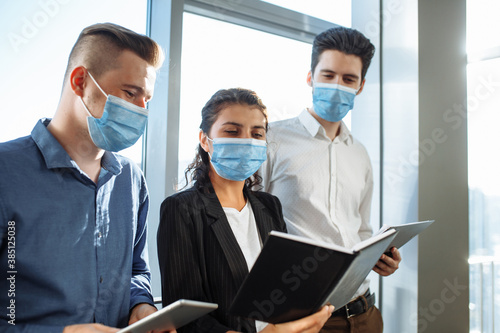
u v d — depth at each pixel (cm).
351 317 148
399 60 225
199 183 120
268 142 162
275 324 91
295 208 156
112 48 98
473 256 249
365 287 156
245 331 105
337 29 159
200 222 110
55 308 90
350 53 156
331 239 153
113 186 107
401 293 223
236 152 118
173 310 70
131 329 73
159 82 175
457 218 229
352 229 160
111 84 98
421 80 214
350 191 162
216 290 105
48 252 90
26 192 89
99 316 98
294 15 215
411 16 217
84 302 95
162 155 174
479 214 248
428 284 217
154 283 175
